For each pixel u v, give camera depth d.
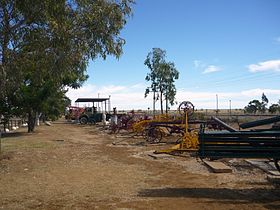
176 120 24.14
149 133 23.70
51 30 12.23
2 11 12.28
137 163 14.70
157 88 37.66
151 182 11.04
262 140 9.16
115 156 16.88
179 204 8.51
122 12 12.68
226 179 11.23
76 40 12.45
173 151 15.81
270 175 11.25
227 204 8.45
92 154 17.64
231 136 9.28
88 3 12.55
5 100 28.64
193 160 14.92
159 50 37.66
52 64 12.81
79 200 9.03
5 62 12.95
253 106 62.47
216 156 9.36
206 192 9.64
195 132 19.05
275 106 50.91
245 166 13.17
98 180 11.42
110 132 33.03
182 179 11.41
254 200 8.77
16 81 13.92
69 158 16.27
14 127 42.88
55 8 11.72
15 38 12.62
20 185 10.84
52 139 26.55
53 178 11.82
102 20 12.41
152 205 8.47
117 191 9.91
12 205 8.70
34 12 11.77
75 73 13.66
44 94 30.33
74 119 62.06
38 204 8.75
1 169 13.42
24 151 18.59
